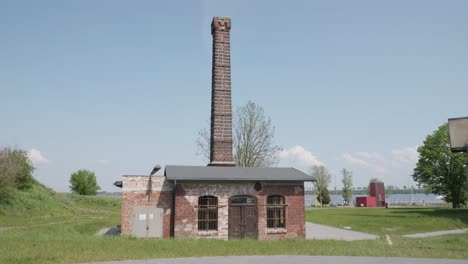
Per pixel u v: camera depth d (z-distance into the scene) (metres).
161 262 11.70
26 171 45.22
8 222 31.20
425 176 48.38
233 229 22.03
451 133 10.43
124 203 21.81
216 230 21.83
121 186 23.64
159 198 22.28
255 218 22.41
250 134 43.81
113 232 28.02
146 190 22.19
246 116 44.06
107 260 11.92
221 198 22.12
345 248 15.21
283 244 16.27
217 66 29.22
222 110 28.53
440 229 29.23
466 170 10.20
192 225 21.53
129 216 21.77
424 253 14.12
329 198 87.12
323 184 87.44
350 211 52.19
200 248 14.60
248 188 22.55
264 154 43.88
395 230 29.27
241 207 22.34
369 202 78.62
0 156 41.00
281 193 23.00
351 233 27.34
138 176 22.25
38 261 11.37
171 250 14.05
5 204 37.19
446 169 46.88
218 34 29.78
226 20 30.06
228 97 28.86
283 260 12.24
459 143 10.18
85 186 77.56
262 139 44.06
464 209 42.88
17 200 39.28
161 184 22.45
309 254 13.76
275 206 22.83
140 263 11.49
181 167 23.97
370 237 24.34
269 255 13.48
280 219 22.97
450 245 16.89
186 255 13.26
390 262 11.95
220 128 28.19
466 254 14.00
